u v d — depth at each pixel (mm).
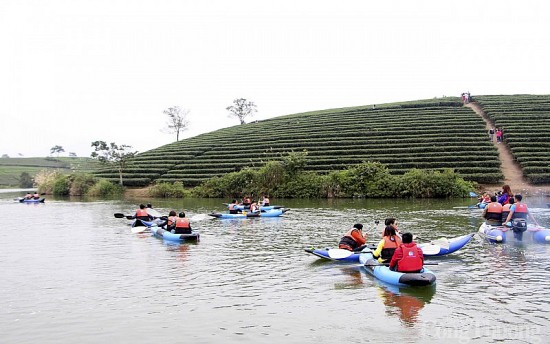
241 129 95625
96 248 21469
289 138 77062
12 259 19031
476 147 61500
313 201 48938
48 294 13828
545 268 16000
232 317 11609
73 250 21031
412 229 25688
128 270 16781
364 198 51375
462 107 86375
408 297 12922
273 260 18203
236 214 33688
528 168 54094
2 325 11305
